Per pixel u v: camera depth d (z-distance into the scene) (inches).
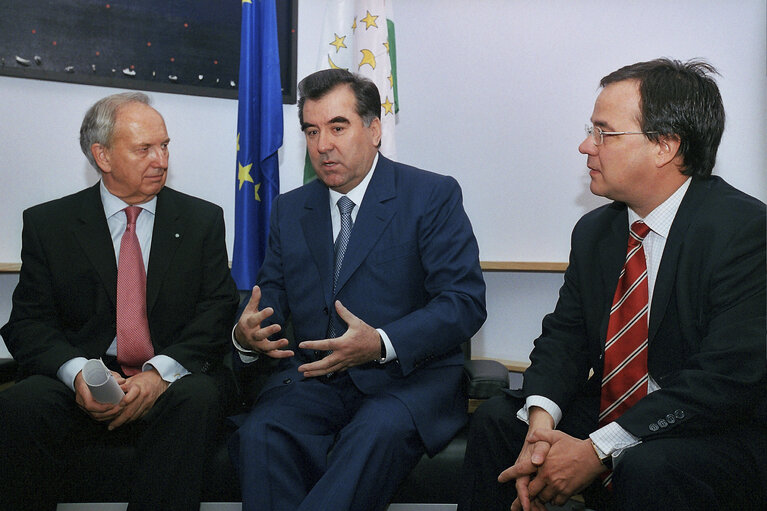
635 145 56.0
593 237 63.6
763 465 49.6
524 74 114.0
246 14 97.6
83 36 96.2
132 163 70.4
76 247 72.1
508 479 55.0
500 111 114.6
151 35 100.6
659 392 51.2
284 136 109.7
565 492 52.4
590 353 62.9
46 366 66.3
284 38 108.1
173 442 61.6
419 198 71.8
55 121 96.0
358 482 56.7
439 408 65.5
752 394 49.2
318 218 74.1
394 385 67.5
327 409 67.5
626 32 111.3
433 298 69.7
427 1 114.3
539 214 114.7
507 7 113.6
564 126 113.6
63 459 63.5
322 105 68.9
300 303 72.4
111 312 71.9
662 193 57.6
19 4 92.1
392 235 71.0
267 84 97.2
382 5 100.3
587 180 113.3
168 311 73.0
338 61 101.7
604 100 57.9
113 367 73.0
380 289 69.8
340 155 69.0
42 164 95.4
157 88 100.7
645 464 47.9
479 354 116.7
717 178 59.4
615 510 50.8
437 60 114.6
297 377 70.5
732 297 51.6
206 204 79.0
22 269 72.7
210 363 72.4
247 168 96.2
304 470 61.8
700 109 55.5
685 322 53.9
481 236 115.6
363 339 62.0
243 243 95.7
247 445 60.2
